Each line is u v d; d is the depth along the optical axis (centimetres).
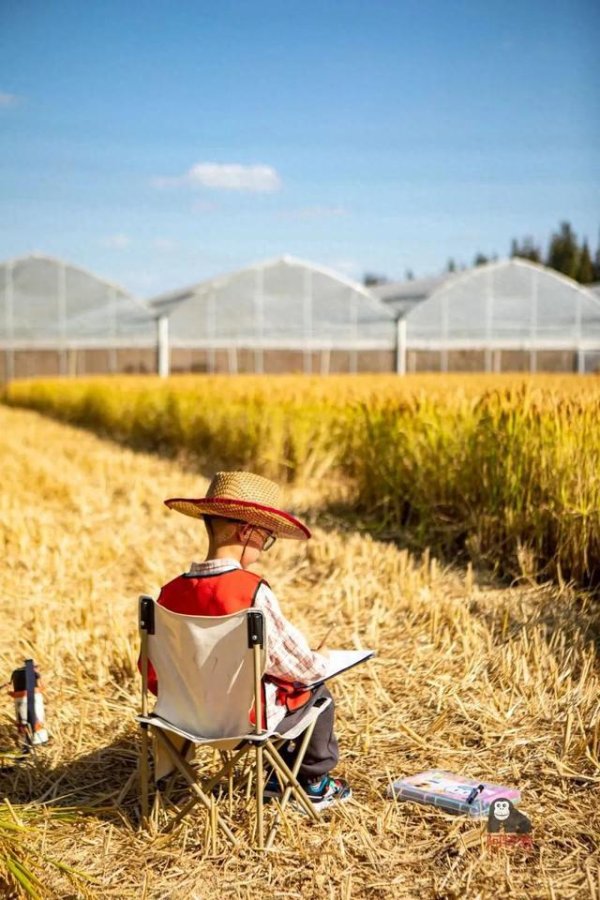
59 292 4069
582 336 4331
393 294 4997
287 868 327
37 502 1105
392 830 352
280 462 1190
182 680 340
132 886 318
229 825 354
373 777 399
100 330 4088
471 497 840
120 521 990
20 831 338
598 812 363
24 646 565
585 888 311
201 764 411
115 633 571
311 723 353
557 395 954
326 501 1057
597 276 10038
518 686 486
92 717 464
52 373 4078
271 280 4106
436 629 577
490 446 816
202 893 313
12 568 776
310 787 371
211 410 1548
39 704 424
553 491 728
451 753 420
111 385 2405
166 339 4056
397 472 945
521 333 4288
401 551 834
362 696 486
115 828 355
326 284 4147
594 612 623
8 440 1850
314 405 1293
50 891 311
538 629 566
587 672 496
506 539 759
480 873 320
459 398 998
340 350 4175
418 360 4216
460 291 4219
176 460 1512
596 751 412
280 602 672
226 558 350
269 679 348
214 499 340
